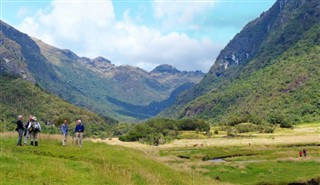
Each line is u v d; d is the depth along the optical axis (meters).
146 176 39.47
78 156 43.69
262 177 63.47
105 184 31.72
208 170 71.50
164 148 145.75
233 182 59.72
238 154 113.44
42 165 33.59
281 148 129.88
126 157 47.88
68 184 29.33
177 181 43.59
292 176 63.56
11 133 58.59
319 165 77.50
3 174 28.03
